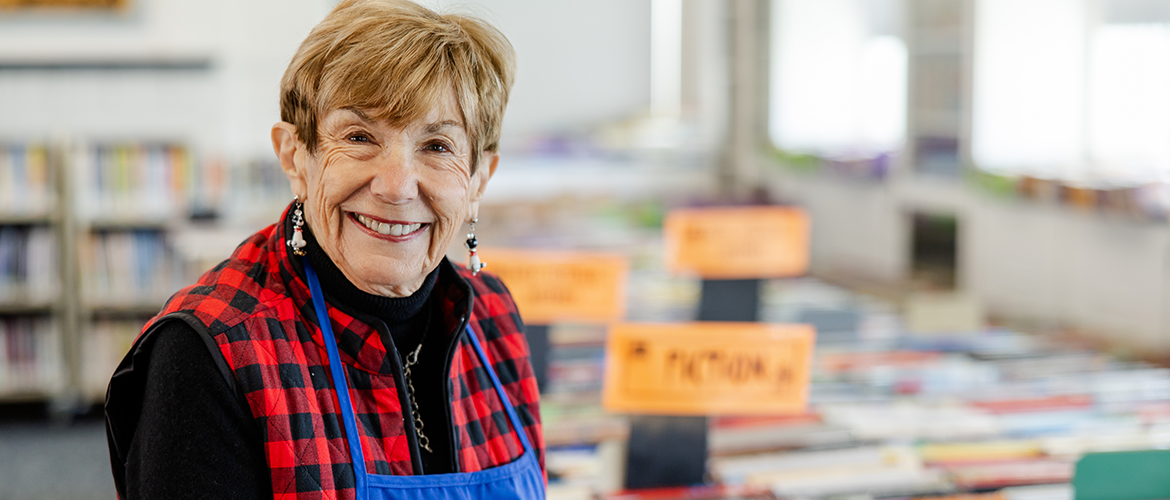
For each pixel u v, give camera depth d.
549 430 2.39
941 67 5.25
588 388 2.75
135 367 0.92
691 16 7.75
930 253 5.65
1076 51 4.70
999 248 4.79
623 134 7.54
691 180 7.59
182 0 4.98
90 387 4.54
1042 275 4.48
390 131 0.94
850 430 2.42
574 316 2.67
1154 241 3.80
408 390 1.03
